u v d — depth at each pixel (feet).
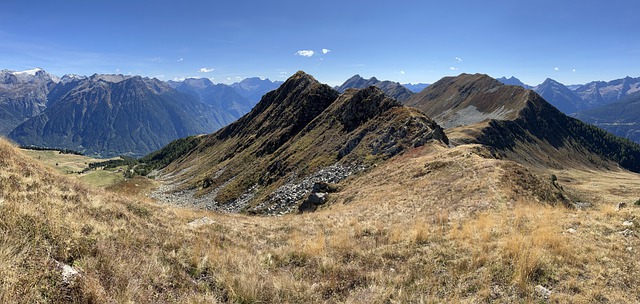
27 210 29.73
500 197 80.48
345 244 45.78
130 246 33.22
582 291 28.76
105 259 27.35
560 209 63.62
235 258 37.58
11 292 19.26
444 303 28.22
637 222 45.16
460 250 39.83
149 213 51.98
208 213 73.92
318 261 39.24
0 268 20.63
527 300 27.68
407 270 35.58
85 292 21.80
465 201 81.56
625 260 34.19
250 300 28.58
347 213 87.45
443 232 49.75
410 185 120.78
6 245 23.12
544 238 38.93
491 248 38.88
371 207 94.38
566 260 34.24
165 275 28.96
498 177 99.96
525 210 61.57
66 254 25.85
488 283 30.81
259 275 33.32
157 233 40.98
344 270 36.45
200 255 35.94
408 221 63.16
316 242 46.55
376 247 44.42
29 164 49.01
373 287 31.63
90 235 31.32
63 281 22.30
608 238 40.52
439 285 31.76
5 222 26.50
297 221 73.41
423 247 42.68
